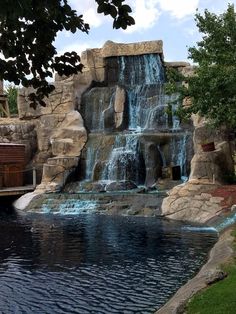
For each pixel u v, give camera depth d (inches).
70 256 666.8
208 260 591.2
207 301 376.2
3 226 941.8
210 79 847.1
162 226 900.0
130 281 536.4
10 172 1510.8
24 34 228.8
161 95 1552.7
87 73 1758.1
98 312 441.1
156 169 1315.2
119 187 1273.4
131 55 1786.4
